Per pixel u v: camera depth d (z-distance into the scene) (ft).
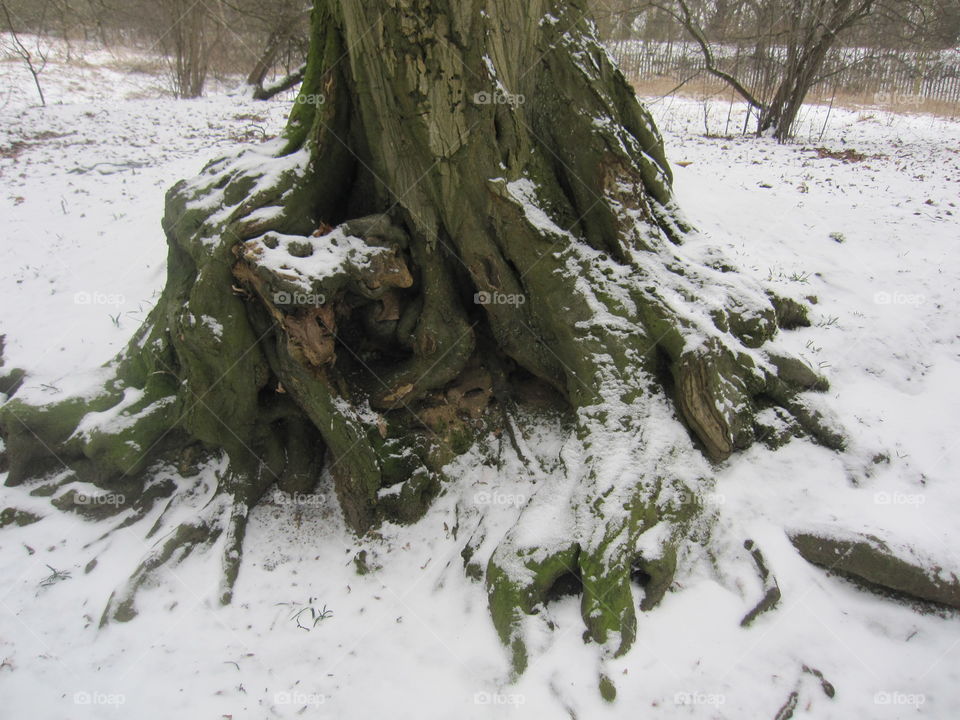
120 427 16.11
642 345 15.10
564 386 15.69
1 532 16.21
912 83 66.44
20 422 16.58
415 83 13.51
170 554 14.67
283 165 14.93
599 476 13.57
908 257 22.79
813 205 26.68
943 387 17.49
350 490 15.05
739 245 23.45
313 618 13.42
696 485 14.17
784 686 11.71
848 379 17.72
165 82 72.49
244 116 49.16
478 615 12.97
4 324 21.52
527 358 15.76
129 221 26.71
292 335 13.78
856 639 12.53
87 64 76.74
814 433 15.89
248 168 14.92
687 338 14.79
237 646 12.98
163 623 13.56
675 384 14.94
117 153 37.37
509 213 14.60
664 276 16.11
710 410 14.56
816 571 13.64
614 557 12.50
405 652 12.60
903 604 13.10
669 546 13.14
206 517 15.31
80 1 73.15
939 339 19.15
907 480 15.06
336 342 15.72
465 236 14.93
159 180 31.24
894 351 18.58
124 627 13.57
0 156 36.32
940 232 24.26
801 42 43.27
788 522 14.23
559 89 15.40
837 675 11.94
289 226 14.40
